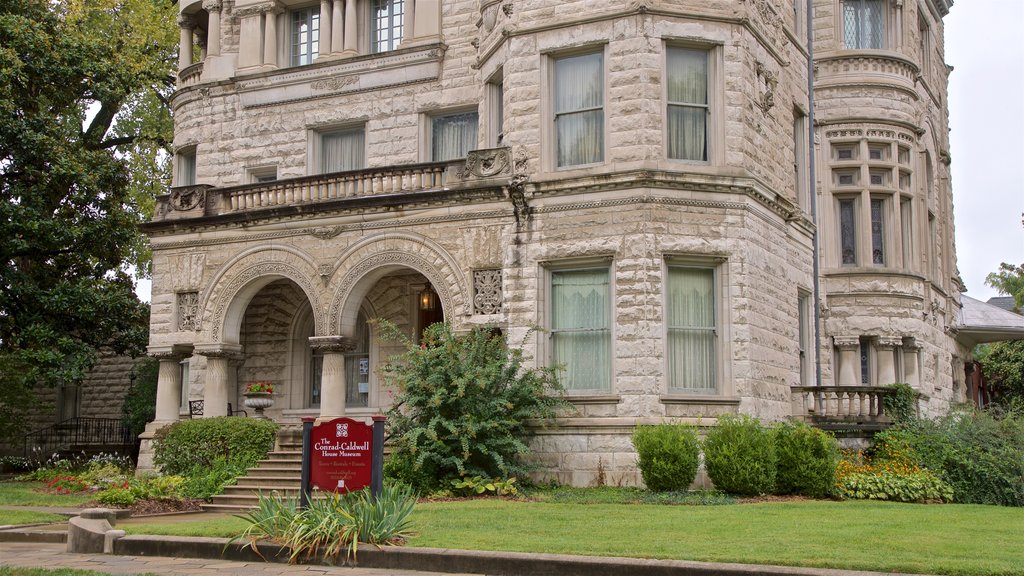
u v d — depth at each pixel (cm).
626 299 2109
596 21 2225
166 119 4022
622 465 2050
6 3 3005
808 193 2719
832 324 3031
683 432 1947
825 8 3147
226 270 2567
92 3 3628
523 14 2300
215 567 1259
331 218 2442
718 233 2164
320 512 1318
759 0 2383
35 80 3033
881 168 3105
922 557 1162
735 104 2230
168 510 1966
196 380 2783
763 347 2228
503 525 1455
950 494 2056
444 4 2755
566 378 2183
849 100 3091
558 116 2273
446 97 2712
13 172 2989
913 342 3078
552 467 2103
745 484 1884
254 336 2819
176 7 3925
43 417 3741
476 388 2016
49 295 2956
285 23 3005
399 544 1285
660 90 2184
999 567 1103
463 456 1975
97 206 3139
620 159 2166
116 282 3500
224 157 2977
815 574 1078
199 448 2323
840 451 2180
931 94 3559
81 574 1166
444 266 2292
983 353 6175
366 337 2706
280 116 2917
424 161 2733
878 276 3031
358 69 2819
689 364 2148
